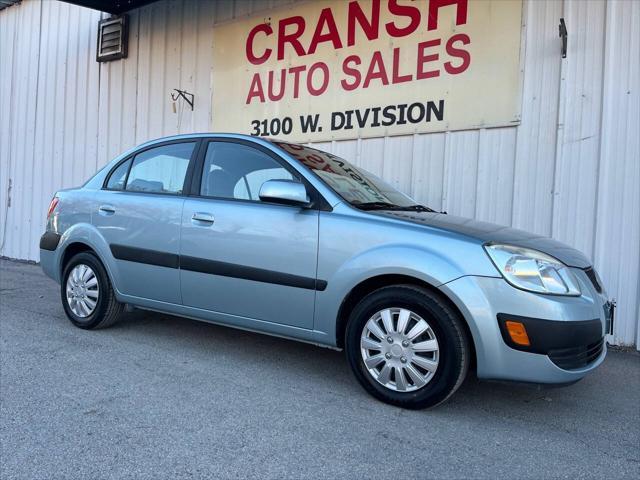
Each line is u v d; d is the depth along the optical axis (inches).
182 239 150.7
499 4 208.5
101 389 127.4
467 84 216.2
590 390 141.8
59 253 183.3
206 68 304.8
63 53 379.2
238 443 102.0
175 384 132.3
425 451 101.5
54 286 276.1
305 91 264.2
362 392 130.5
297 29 266.7
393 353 118.7
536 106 201.6
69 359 149.3
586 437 111.2
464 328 112.8
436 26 223.1
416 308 115.6
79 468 91.7
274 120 276.2
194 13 310.7
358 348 123.7
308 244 129.3
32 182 395.5
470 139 216.2
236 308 142.6
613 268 187.0
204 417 113.3
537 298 107.7
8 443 100.0
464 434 109.8
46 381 131.9
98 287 173.2
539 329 106.6
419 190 229.0
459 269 111.8
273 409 118.6
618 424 118.9
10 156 411.2
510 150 207.3
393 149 236.4
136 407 117.5
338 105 252.8
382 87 238.8
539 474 94.8
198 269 147.3
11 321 192.1
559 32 193.6
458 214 219.0
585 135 192.2
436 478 92.0
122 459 95.0
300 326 132.6
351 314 125.0
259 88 281.6
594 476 94.8
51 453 96.6
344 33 250.2
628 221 184.5
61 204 186.2
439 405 123.6
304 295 130.0
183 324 192.5
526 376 108.0
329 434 107.0
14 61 411.8
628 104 184.7
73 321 180.2
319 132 259.4
